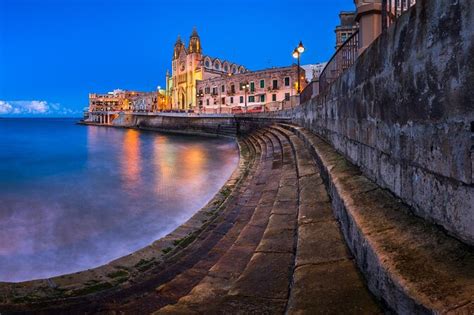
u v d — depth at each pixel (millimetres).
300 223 5109
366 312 2689
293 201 7246
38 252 8344
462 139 2580
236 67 105500
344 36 32625
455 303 1998
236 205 9555
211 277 4621
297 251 4133
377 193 4348
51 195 14547
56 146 43156
